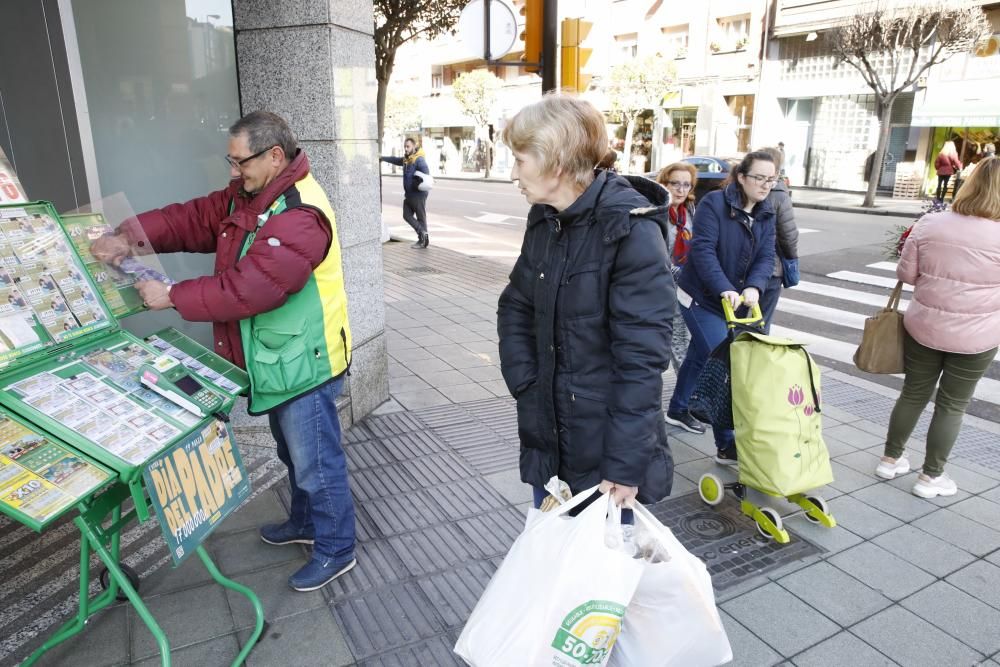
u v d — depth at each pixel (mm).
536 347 2131
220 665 2395
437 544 3139
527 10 5355
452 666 2410
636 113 28500
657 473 1972
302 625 2596
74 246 2180
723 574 2961
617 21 30266
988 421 4809
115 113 3805
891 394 5301
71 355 2057
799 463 3117
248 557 3016
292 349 2531
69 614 2639
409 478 3756
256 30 3797
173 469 2012
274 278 2336
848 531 3307
